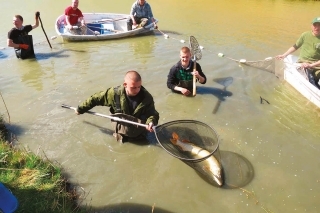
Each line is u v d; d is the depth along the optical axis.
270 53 7.56
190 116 4.99
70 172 3.81
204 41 8.39
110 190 3.57
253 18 10.66
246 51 7.66
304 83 5.43
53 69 6.70
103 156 4.09
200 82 5.64
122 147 4.25
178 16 10.97
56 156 4.07
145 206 3.36
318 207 3.39
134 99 3.97
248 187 3.62
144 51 7.73
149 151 4.17
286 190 3.60
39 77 6.32
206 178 3.70
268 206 3.39
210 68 6.67
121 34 8.62
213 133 3.80
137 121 4.07
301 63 5.91
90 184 3.65
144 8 9.18
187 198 3.47
